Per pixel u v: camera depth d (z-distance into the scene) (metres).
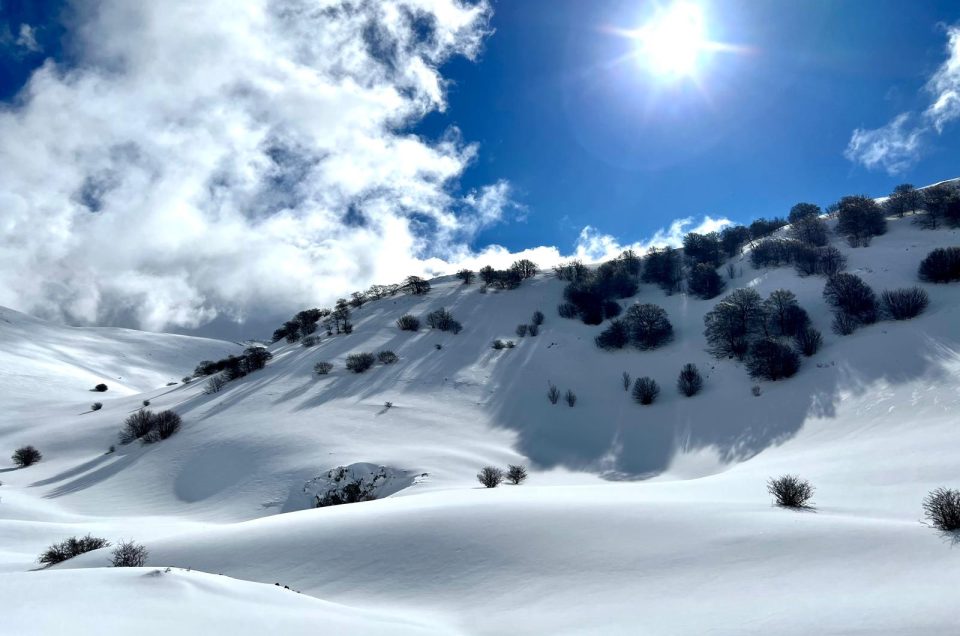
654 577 9.80
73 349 165.00
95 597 7.24
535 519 13.35
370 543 13.26
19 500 37.69
